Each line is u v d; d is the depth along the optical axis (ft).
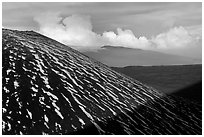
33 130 38.75
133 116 51.03
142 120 50.67
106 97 54.54
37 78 51.47
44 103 44.55
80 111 45.37
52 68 58.03
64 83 53.01
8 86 46.62
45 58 62.08
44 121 40.70
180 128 53.93
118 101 54.70
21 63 55.21
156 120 53.47
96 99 51.55
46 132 38.88
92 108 47.62
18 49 61.57
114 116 47.98
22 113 41.19
